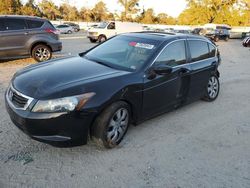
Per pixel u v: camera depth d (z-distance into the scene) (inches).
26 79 150.6
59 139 137.6
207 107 241.0
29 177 129.2
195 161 152.6
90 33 879.7
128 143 165.6
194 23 2554.1
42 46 420.5
